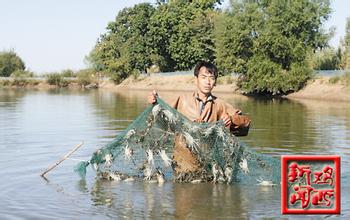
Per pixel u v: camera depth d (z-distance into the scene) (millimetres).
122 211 7621
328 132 17406
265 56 52812
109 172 9703
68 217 7316
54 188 8969
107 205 7926
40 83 93938
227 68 55375
